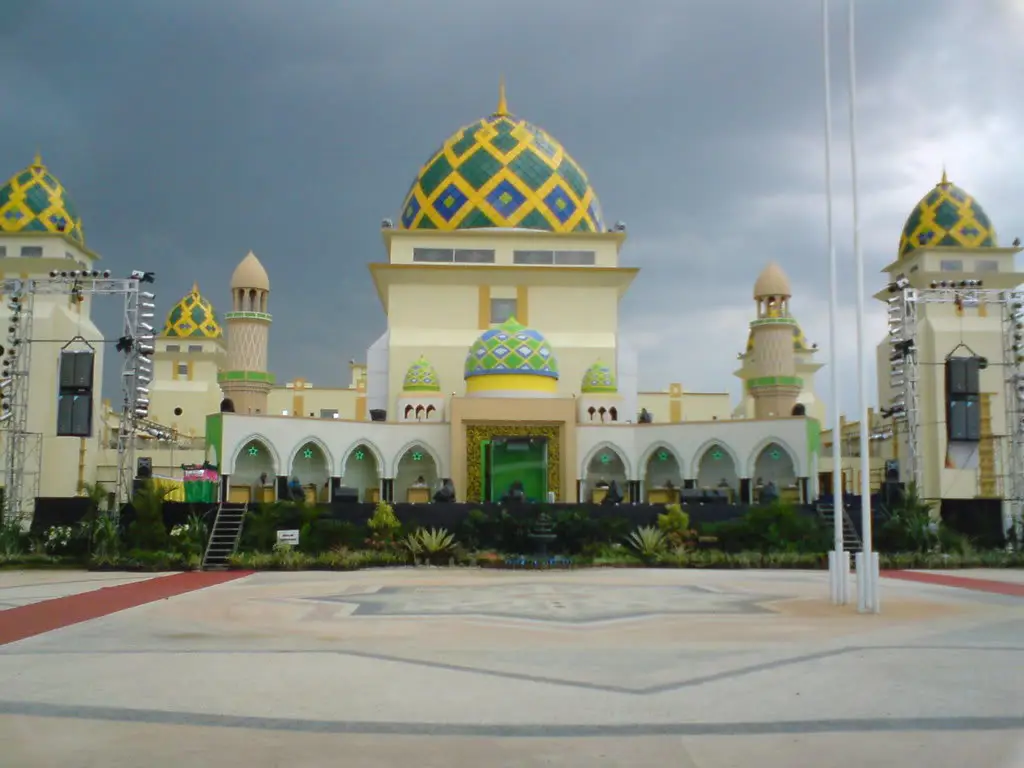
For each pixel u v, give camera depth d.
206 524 31.00
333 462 39.28
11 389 34.22
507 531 31.48
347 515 32.28
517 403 39.88
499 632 14.88
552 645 13.49
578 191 49.31
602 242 46.97
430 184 48.94
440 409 41.75
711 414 65.56
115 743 8.01
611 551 31.05
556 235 46.72
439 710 9.28
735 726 8.66
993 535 33.59
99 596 20.34
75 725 8.62
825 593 21.45
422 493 40.03
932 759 7.58
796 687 10.41
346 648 13.11
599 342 45.50
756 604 19.06
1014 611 17.94
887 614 17.41
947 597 20.66
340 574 27.36
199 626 15.57
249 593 21.17
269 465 39.03
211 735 8.30
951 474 44.09
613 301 46.28
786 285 47.34
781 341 46.59
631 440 41.00
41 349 40.19
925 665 11.79
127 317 32.16
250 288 45.03
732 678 10.93
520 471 39.81
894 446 47.03
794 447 38.66
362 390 65.62
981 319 46.03
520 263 46.69
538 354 41.25
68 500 30.69
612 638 14.23
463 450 39.72
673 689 10.30
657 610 17.95
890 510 33.28
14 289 35.22
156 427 47.94
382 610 17.89
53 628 15.25
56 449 39.84
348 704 9.54
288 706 9.44
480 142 48.81
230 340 44.41
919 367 45.38
